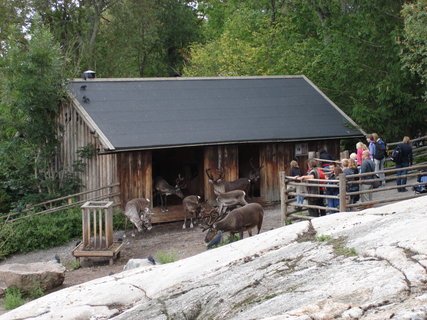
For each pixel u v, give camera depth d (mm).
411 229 10438
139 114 24078
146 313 10320
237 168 24812
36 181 26109
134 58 49938
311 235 12273
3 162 26375
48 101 24594
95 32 42000
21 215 23406
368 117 28641
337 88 31781
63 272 15938
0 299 15320
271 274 10328
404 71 27797
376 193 21547
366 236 10875
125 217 22531
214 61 39000
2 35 36406
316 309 7977
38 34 24844
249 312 8883
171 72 52938
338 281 8977
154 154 28219
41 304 11930
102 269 17609
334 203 17125
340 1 33531
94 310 11133
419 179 18812
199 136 23375
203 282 11031
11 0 37969
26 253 20656
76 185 24828
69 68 27000
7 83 24281
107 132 22594
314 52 35750
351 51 29266
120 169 22891
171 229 22141
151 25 44750
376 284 8445
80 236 22109
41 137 25547
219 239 16266
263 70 36719
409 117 29312
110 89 25469
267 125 25109
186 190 27656
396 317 7160
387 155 25031
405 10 24031
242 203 21547
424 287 8000
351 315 7527
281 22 39906
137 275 12477
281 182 18031
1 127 25688
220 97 26547
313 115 26562
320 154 23609
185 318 9695
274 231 13203
